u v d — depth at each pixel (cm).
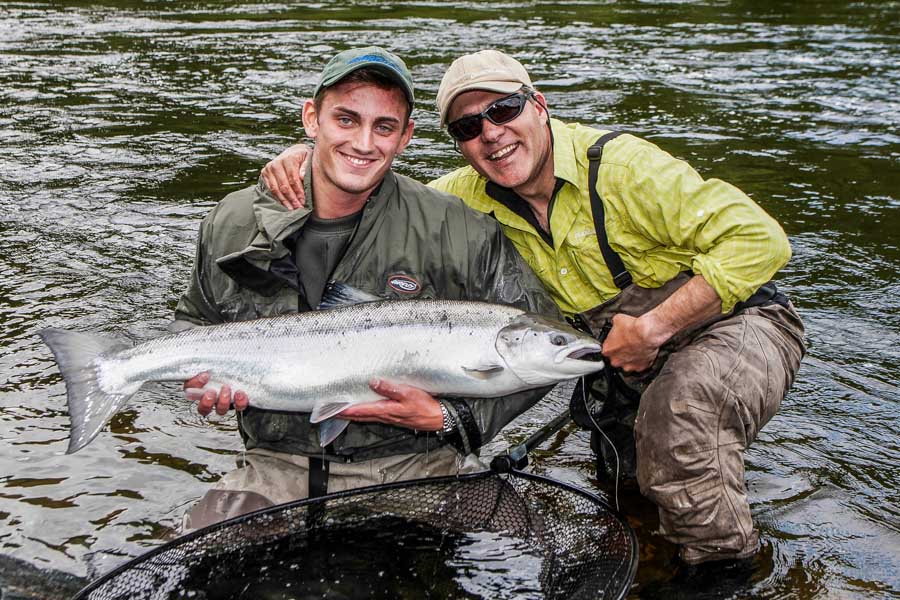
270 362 190
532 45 680
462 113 203
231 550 179
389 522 189
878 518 200
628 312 213
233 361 190
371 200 198
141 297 286
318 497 185
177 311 205
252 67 607
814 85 577
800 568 187
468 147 205
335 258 199
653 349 199
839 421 235
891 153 448
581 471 220
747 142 460
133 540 189
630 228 206
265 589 174
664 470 189
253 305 200
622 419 214
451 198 204
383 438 199
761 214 198
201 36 711
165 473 210
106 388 189
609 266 209
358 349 191
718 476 187
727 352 195
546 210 212
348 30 736
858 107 529
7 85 552
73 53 645
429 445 204
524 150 203
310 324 192
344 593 174
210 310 203
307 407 193
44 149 433
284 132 470
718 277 194
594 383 215
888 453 222
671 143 454
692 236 200
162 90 549
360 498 188
